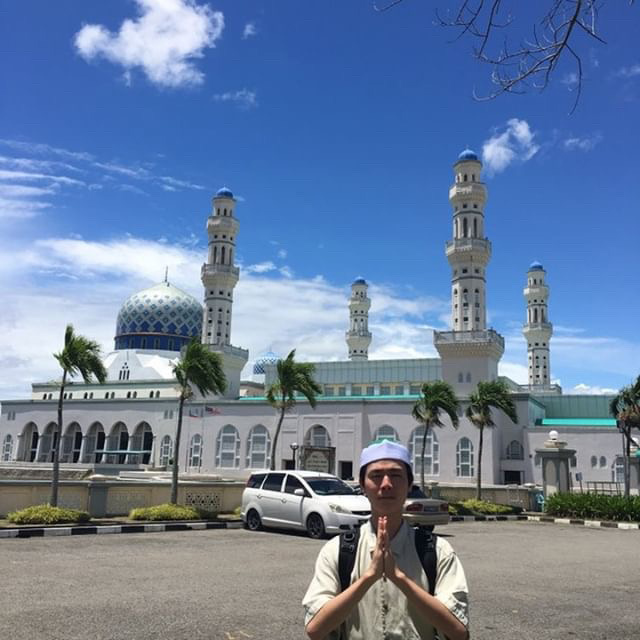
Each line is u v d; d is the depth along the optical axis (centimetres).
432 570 324
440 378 6844
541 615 905
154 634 745
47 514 1908
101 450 6562
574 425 5394
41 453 6906
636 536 2256
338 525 1775
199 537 1814
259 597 962
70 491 2158
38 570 1163
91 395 7394
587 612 935
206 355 2600
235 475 5853
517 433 5288
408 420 5366
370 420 5488
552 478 3244
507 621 862
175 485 2362
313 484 1931
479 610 923
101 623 788
